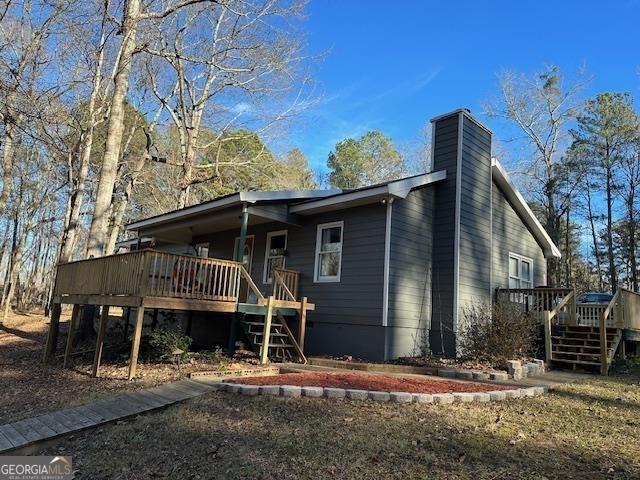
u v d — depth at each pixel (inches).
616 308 422.6
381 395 234.5
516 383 303.0
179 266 335.6
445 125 474.9
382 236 401.4
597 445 175.8
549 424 205.2
